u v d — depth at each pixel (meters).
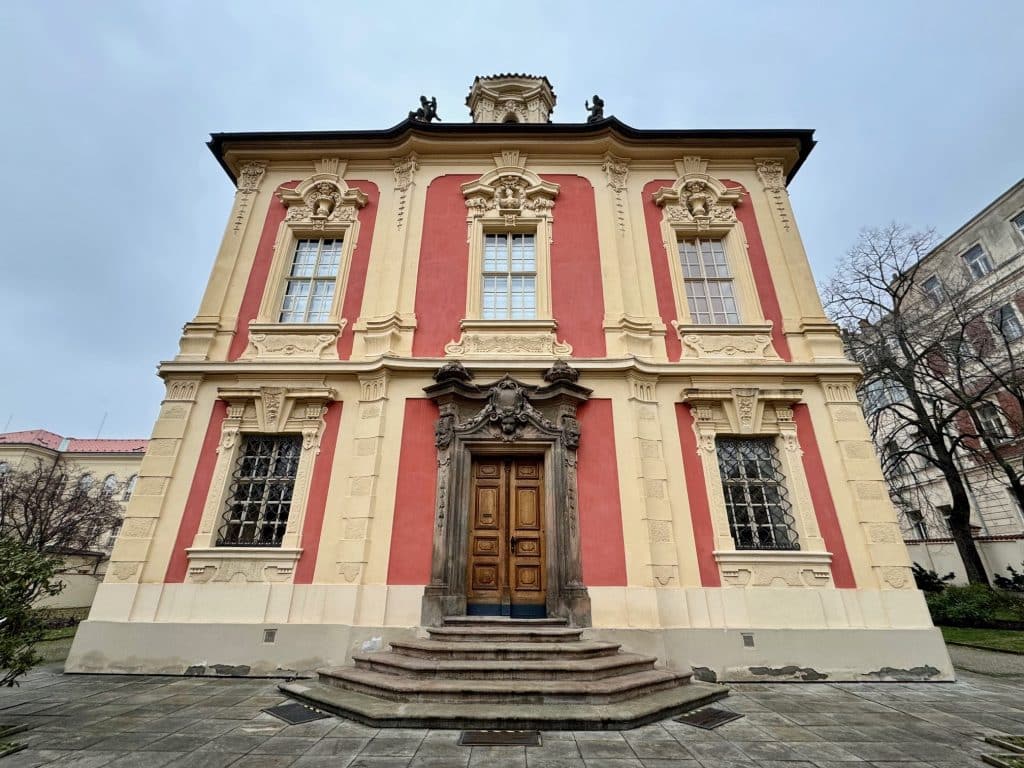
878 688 6.36
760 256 9.81
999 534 17.58
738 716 5.05
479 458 8.05
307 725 4.63
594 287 9.38
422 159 10.66
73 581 16.44
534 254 9.90
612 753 3.97
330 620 6.98
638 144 10.73
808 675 6.75
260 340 9.02
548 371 8.28
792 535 7.68
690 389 8.38
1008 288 18.44
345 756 3.88
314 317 9.51
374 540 7.39
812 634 6.96
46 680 6.44
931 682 6.68
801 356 8.88
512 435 7.83
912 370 14.05
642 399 8.31
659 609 7.04
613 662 5.74
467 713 4.62
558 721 4.54
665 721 4.84
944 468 13.95
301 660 6.78
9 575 4.69
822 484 7.84
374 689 5.29
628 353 8.57
